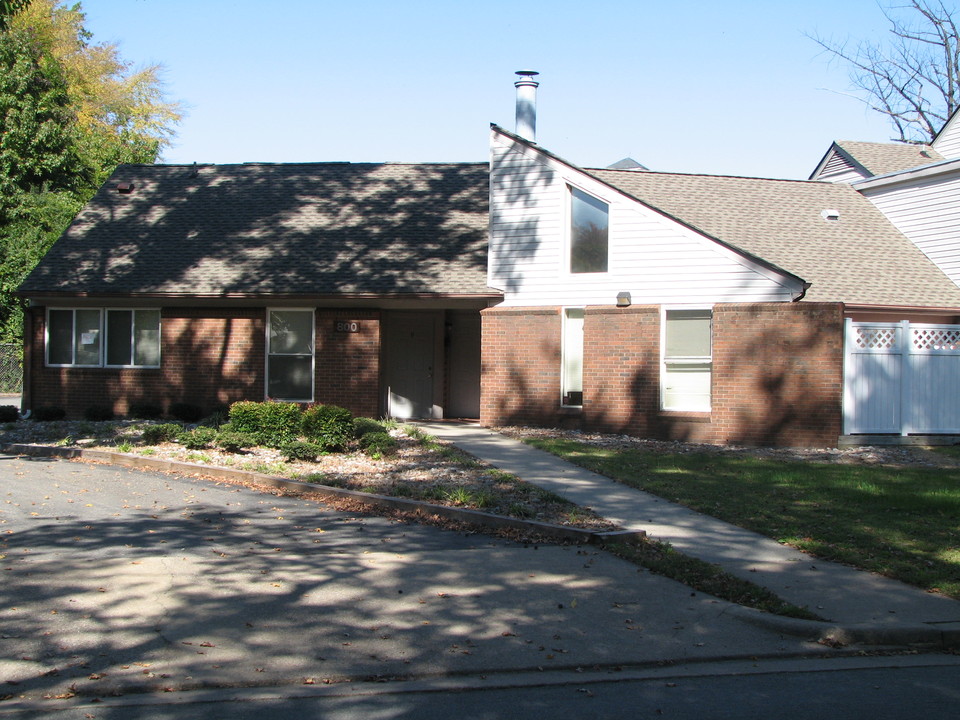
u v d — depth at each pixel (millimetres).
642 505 11406
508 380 19906
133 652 6461
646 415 18516
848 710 5738
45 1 48969
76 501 11734
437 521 10719
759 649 6848
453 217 22938
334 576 8375
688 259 18422
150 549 9227
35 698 5727
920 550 9227
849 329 17109
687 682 6230
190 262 21703
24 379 22188
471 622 7246
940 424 17438
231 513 11133
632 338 18703
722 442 17734
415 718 5539
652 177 23922
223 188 24797
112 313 22016
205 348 21609
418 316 22672
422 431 18266
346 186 24625
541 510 10961
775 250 21094
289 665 6320
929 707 5801
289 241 22266
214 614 7285
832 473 13734
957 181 21953
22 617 7109
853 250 22047
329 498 12055
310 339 21438
